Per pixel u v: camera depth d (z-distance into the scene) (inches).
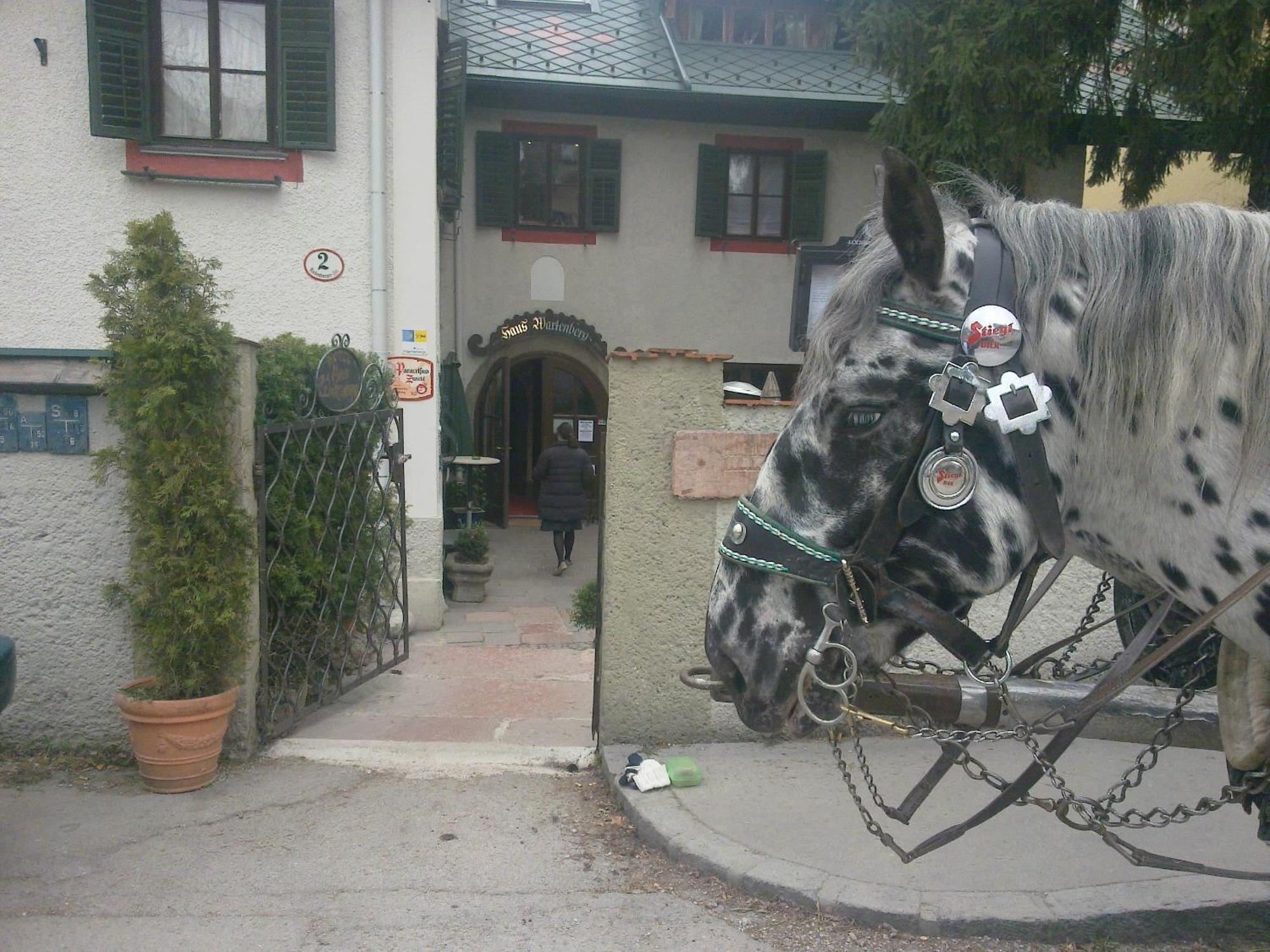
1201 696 104.1
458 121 381.1
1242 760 78.0
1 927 119.6
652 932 119.4
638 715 174.2
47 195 299.4
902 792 152.4
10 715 176.7
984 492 66.7
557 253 509.4
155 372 159.3
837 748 87.0
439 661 271.7
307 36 298.7
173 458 160.6
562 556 428.8
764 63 507.8
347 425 215.8
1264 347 63.1
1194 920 116.2
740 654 75.2
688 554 171.3
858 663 73.6
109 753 177.0
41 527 173.6
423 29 309.6
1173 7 274.8
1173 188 450.0
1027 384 65.1
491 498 556.4
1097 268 66.8
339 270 310.7
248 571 169.0
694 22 520.1
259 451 177.5
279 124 302.0
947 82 296.2
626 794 153.6
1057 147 335.3
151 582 164.1
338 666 231.0
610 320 514.9
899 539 68.9
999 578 67.3
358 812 156.0
